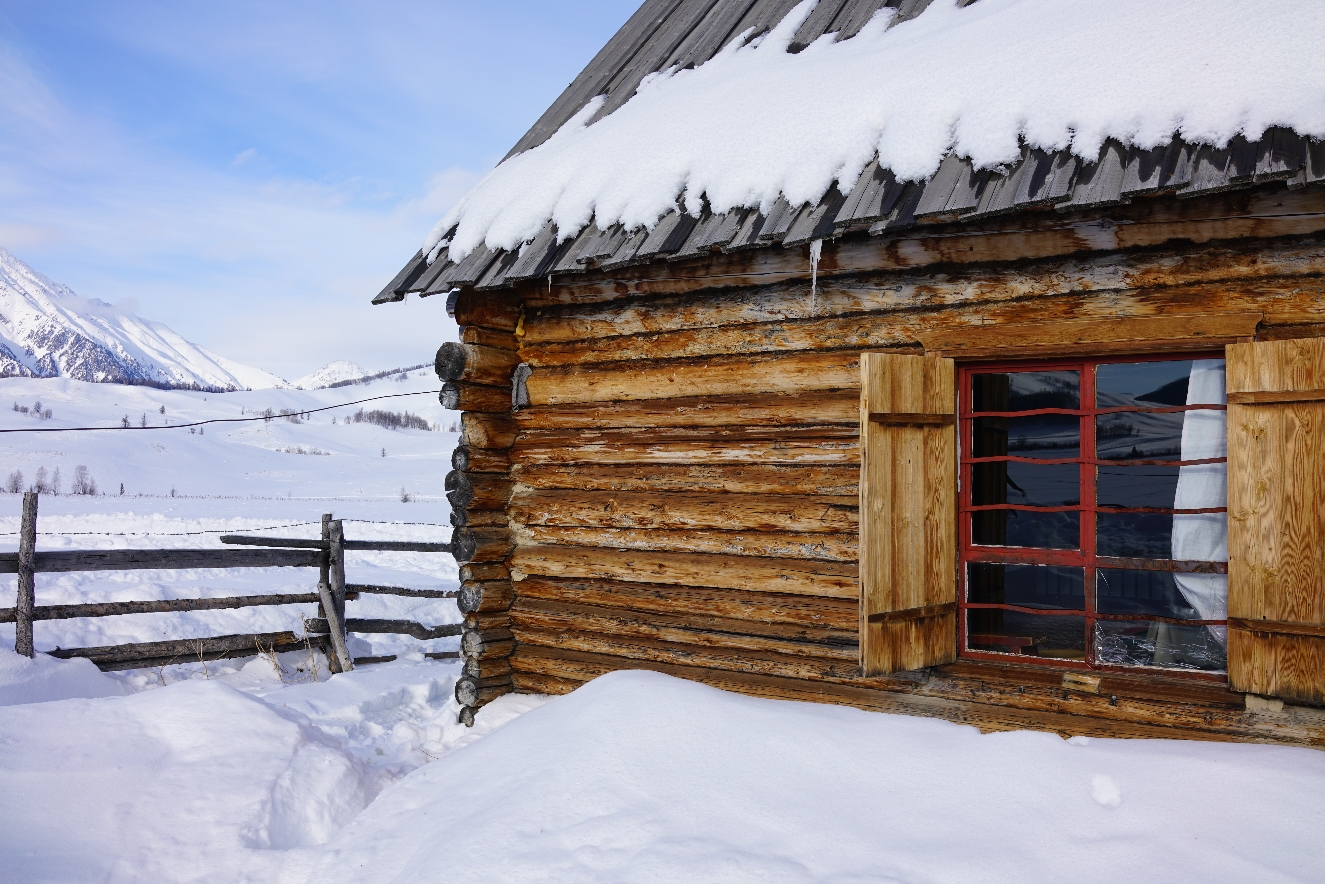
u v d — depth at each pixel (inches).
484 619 235.0
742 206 182.7
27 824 149.6
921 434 167.0
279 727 193.6
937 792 133.4
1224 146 135.6
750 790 138.3
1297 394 135.9
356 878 139.6
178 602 277.0
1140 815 122.3
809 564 192.1
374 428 5378.9
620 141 224.7
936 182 158.2
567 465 229.6
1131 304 156.7
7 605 329.4
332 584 313.1
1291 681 137.3
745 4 289.4
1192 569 155.8
